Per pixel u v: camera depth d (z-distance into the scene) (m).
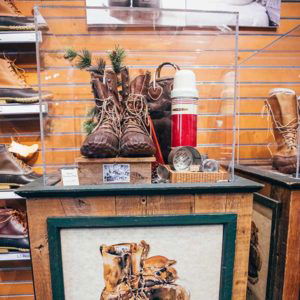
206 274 0.59
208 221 0.55
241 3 0.99
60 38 0.79
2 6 0.85
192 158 0.61
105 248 0.55
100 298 0.57
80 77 0.79
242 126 1.04
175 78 0.68
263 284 0.75
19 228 0.93
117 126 0.61
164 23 0.82
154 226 0.55
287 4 1.03
